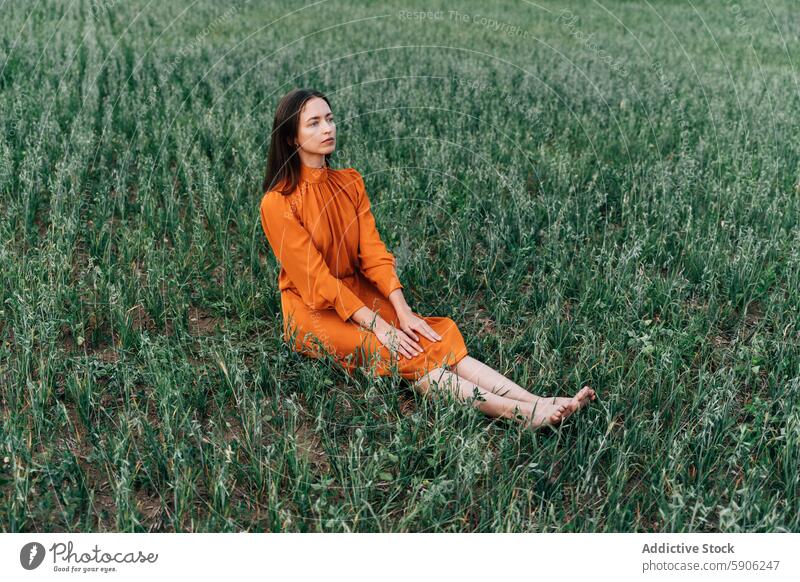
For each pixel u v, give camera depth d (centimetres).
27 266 402
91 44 876
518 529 266
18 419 308
